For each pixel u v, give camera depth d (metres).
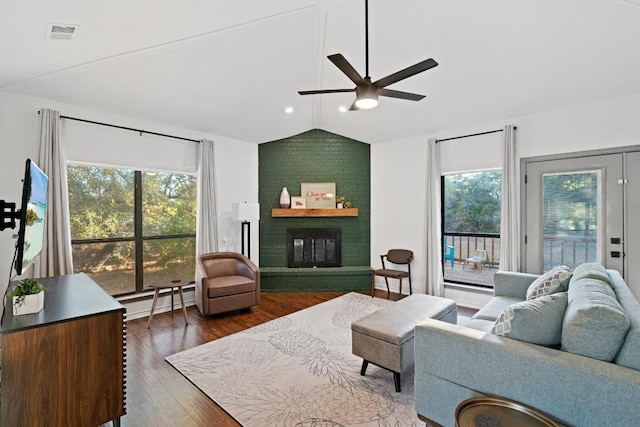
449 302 3.03
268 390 2.37
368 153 5.67
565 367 1.42
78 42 2.51
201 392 2.36
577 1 2.43
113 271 3.96
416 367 1.92
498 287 3.31
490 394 1.63
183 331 3.54
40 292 1.78
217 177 4.98
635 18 2.48
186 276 4.64
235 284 4.05
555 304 1.76
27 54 2.54
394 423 2.00
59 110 3.41
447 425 1.80
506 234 4.04
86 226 3.75
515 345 1.61
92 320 1.76
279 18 2.79
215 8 2.46
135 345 3.16
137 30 2.52
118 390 1.85
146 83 3.39
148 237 4.27
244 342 3.23
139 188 4.18
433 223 4.71
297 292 5.25
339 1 2.70
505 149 4.06
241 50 3.17
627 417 1.27
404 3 2.71
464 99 3.94
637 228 3.35
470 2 2.59
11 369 1.53
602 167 3.54
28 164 1.72
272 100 4.33
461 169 4.61
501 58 3.16
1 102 3.08
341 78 3.89
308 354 2.96
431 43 3.10
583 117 3.64
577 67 3.10
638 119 3.33
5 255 3.04
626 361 1.37
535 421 1.38
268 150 5.64
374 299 4.77
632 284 3.39
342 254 5.66
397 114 4.61
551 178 3.87
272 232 5.62
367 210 5.67
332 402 2.22
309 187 5.67
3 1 1.96
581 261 3.68
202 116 4.31
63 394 1.67
